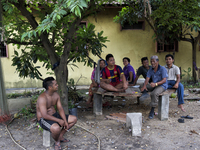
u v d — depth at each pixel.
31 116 4.47
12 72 8.74
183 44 9.03
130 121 3.76
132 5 6.96
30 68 4.17
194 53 8.46
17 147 3.10
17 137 3.48
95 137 3.42
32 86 8.88
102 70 4.50
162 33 7.86
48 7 4.05
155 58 4.16
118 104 5.68
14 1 3.31
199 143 3.10
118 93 4.24
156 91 4.07
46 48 4.06
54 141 3.23
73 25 3.97
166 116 4.20
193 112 4.68
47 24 2.70
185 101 5.71
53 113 3.12
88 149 2.99
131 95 4.20
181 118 4.29
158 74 4.21
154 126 3.87
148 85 4.53
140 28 8.98
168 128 3.75
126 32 8.89
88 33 4.20
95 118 4.44
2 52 8.59
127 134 3.52
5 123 4.16
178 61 9.10
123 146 3.08
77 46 4.57
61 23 4.03
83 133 3.61
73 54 4.95
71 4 2.34
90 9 3.89
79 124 4.02
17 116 4.46
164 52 8.98
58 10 2.56
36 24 3.91
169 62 4.59
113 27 8.83
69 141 3.28
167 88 4.60
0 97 4.23
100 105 4.68
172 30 7.91
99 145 3.07
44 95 2.95
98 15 8.70
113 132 3.62
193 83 8.29
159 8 6.87
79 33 4.59
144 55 9.02
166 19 7.10
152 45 8.97
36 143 3.24
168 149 2.94
